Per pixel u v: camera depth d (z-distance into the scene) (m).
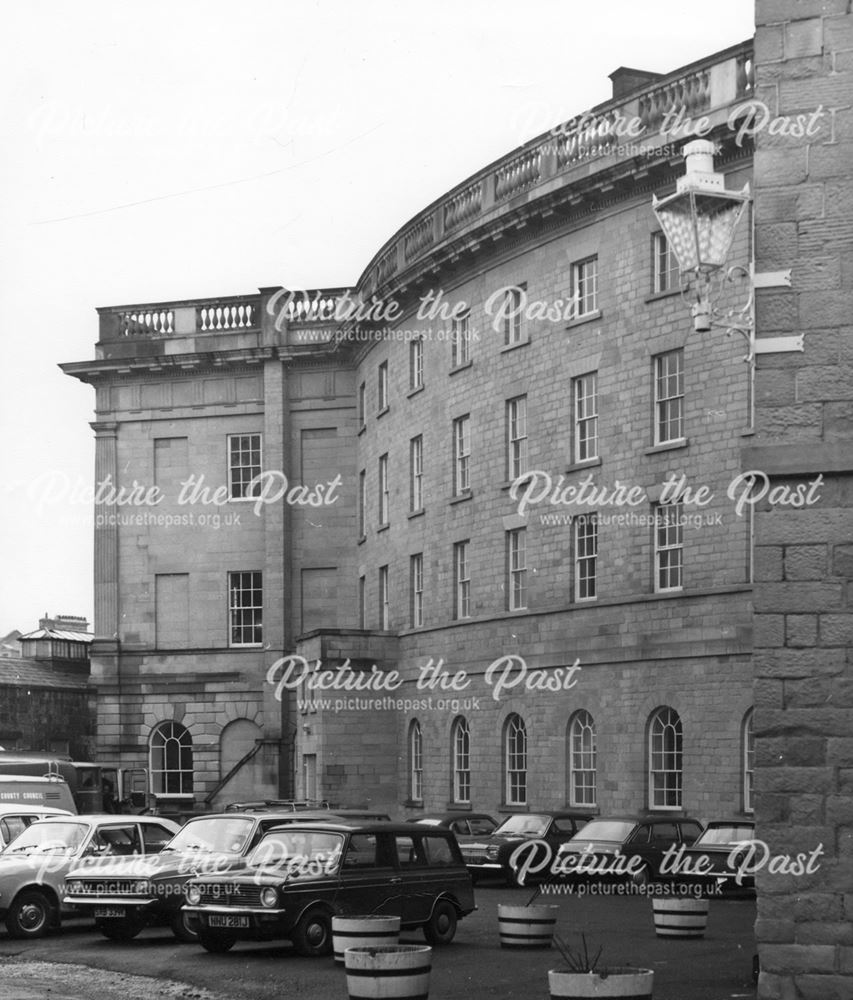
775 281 17.66
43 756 51.59
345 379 67.50
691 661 43.22
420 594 57.72
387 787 58.38
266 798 66.81
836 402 17.39
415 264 55.06
